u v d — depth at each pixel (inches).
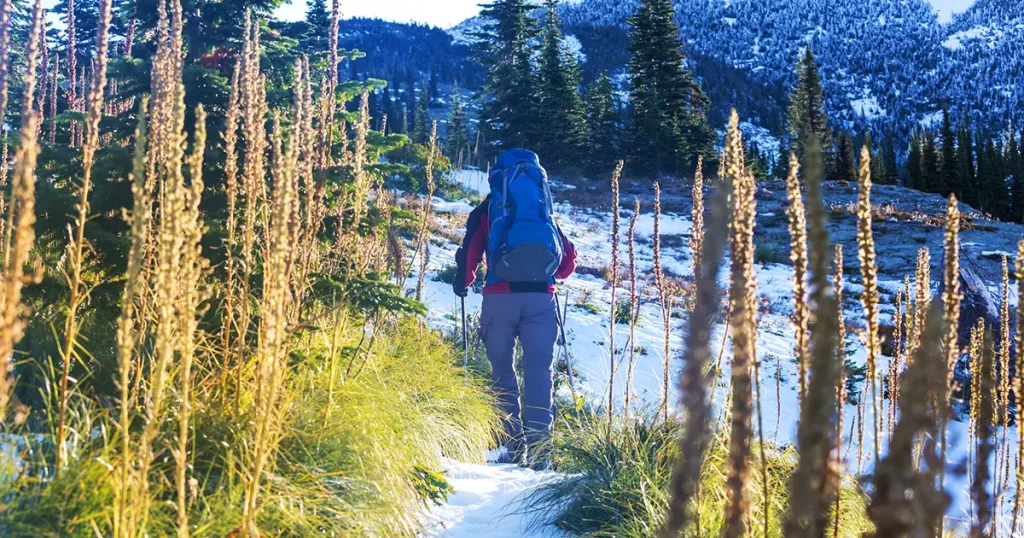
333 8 177.5
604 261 765.9
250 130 114.9
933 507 22.6
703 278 21.3
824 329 26.3
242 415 121.4
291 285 145.8
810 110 1974.7
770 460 125.2
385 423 155.6
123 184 155.6
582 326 436.1
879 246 949.8
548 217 205.2
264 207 111.0
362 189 169.6
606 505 140.0
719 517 118.3
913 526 22.5
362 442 137.9
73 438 103.4
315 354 164.6
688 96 1867.6
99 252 148.9
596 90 1923.0
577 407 214.4
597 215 1168.8
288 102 196.4
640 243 959.0
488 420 213.6
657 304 542.6
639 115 1774.1
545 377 205.0
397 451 146.9
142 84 181.8
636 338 420.5
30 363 125.0
